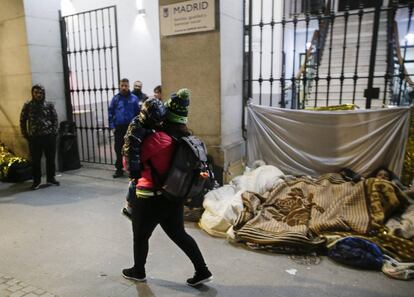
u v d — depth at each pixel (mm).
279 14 7883
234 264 2895
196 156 2273
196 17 4277
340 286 2537
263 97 8117
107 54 9086
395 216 3291
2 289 2586
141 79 9523
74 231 3643
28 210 4305
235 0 4555
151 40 9141
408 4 3898
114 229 3678
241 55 4883
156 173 2283
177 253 3102
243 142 5020
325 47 8727
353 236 2943
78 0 8586
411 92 5340
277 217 3459
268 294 2463
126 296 2471
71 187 5289
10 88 6066
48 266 2922
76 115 7461
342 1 10156
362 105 6902
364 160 4082
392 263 2693
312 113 4250
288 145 4484
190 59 4441
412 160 3875
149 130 2289
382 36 8172
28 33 5656
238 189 4020
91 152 7895
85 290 2557
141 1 9062
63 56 6297
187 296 2457
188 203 3785
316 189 3691
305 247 2996
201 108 4480
